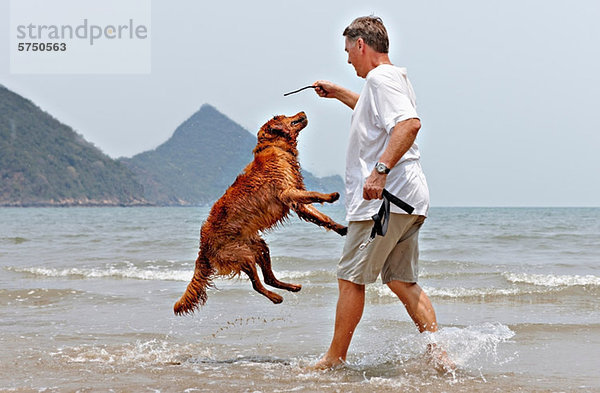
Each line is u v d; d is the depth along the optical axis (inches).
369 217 145.5
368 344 195.5
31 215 2240.4
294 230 791.7
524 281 340.2
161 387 143.1
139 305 274.1
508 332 206.8
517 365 164.7
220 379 150.7
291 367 163.6
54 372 159.3
